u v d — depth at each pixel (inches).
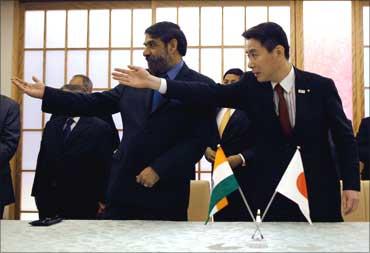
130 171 68.3
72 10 169.2
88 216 105.0
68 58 169.2
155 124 68.6
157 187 67.0
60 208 105.2
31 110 167.5
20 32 169.8
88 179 105.1
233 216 95.9
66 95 68.0
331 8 160.1
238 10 163.3
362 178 128.9
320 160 60.5
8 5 169.2
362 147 128.3
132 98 71.2
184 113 68.8
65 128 107.6
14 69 168.4
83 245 42.8
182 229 51.3
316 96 60.6
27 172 166.9
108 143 106.8
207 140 69.1
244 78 65.6
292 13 160.6
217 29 163.9
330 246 42.3
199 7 163.8
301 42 159.9
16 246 42.3
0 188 103.0
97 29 168.4
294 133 60.3
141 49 166.4
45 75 169.6
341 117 60.3
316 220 58.9
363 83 158.7
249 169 97.6
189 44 164.4
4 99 106.2
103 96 71.8
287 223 54.9
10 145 103.0
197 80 71.7
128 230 50.6
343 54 159.6
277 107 61.5
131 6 166.7
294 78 61.0
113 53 167.8
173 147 67.6
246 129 101.4
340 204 60.7
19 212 165.6
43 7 169.6
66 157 104.8
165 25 71.3
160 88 62.8
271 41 59.6
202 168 157.9
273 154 61.1
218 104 65.4
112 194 69.1
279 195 59.8
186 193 68.2
